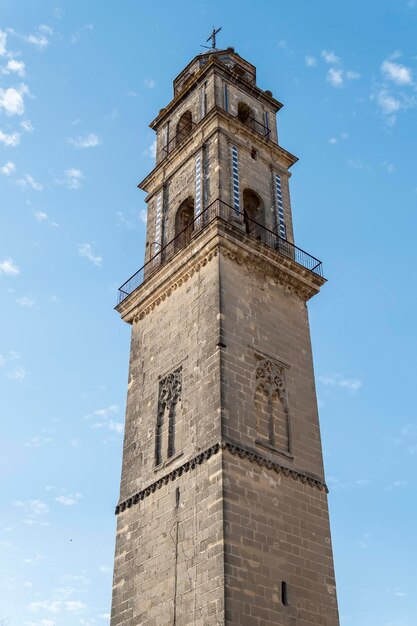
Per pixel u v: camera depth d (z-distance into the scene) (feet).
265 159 168.04
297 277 148.56
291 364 138.00
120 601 121.39
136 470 133.39
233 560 106.11
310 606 112.68
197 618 104.73
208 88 174.29
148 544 121.19
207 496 113.50
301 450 128.47
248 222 159.33
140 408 141.08
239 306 135.03
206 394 124.47
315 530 121.08
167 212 166.30
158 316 148.36
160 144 184.55
